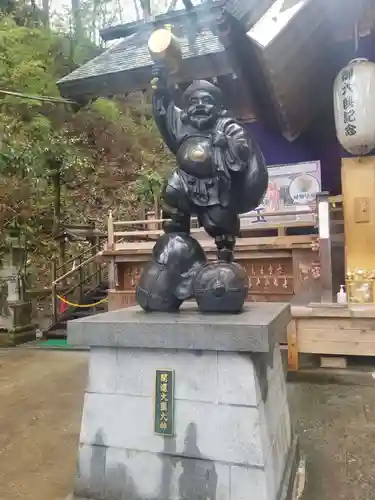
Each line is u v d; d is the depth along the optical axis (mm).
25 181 13242
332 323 5852
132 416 2680
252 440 2414
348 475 3178
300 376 5762
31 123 13383
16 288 8875
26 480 3133
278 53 4770
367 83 6137
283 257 7668
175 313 2977
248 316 2775
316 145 8617
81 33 20047
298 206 8258
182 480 2537
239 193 2971
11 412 4617
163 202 3188
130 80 8328
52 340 9070
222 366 2512
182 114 3053
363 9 5273
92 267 13219
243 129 2906
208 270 2918
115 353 2754
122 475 2672
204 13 8609
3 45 14180
